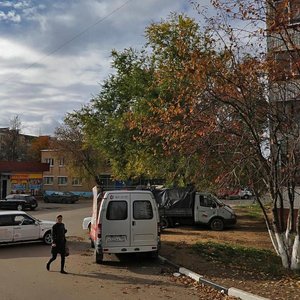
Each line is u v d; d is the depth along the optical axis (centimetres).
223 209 2316
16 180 5447
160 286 997
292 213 1243
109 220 1302
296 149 1066
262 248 1636
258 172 1173
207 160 1174
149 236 1323
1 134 8619
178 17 2320
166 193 2394
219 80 1082
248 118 1102
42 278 1095
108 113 3022
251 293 875
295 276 1095
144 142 2030
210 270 1170
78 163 6406
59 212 3925
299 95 1104
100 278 1093
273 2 1030
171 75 1373
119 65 2894
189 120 1135
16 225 1766
